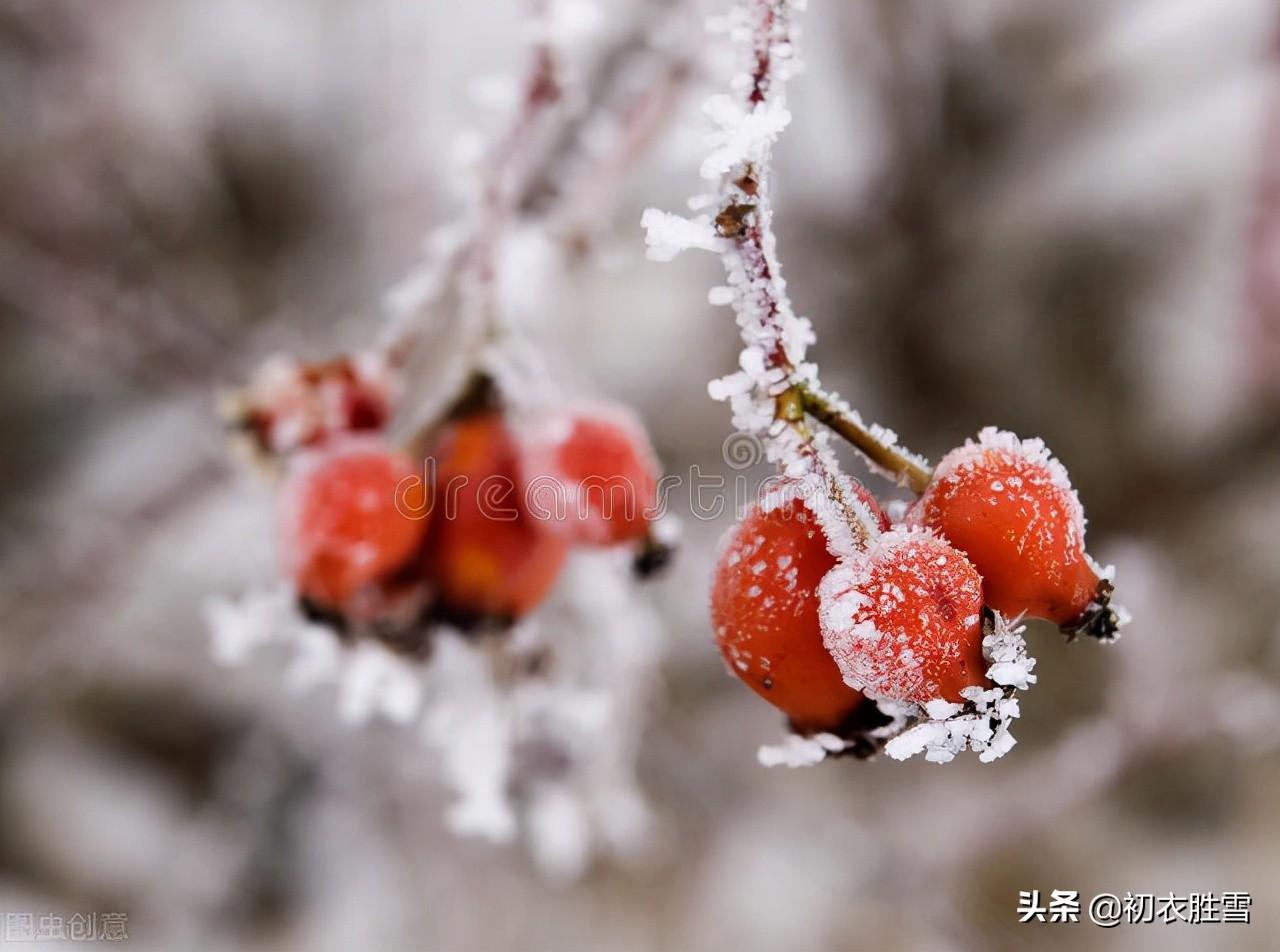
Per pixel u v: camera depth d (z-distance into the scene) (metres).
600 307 0.54
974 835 0.49
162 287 0.47
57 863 0.47
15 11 0.44
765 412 0.21
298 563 0.25
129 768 0.50
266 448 0.26
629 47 0.28
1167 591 0.50
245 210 0.51
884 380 0.56
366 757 0.51
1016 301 0.56
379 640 0.25
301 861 0.50
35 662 0.46
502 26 0.48
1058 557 0.22
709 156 0.21
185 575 0.51
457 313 0.26
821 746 0.22
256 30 0.49
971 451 0.22
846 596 0.21
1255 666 0.51
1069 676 0.53
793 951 0.51
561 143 0.27
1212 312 0.54
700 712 0.53
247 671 0.51
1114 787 0.52
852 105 0.53
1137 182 0.54
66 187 0.47
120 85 0.47
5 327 0.50
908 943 0.51
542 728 0.31
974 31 0.52
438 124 0.49
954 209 0.54
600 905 0.51
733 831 0.52
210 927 0.48
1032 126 0.54
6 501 0.48
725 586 0.22
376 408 0.26
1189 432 0.55
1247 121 0.52
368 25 0.49
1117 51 0.53
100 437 0.51
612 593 0.28
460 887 0.50
